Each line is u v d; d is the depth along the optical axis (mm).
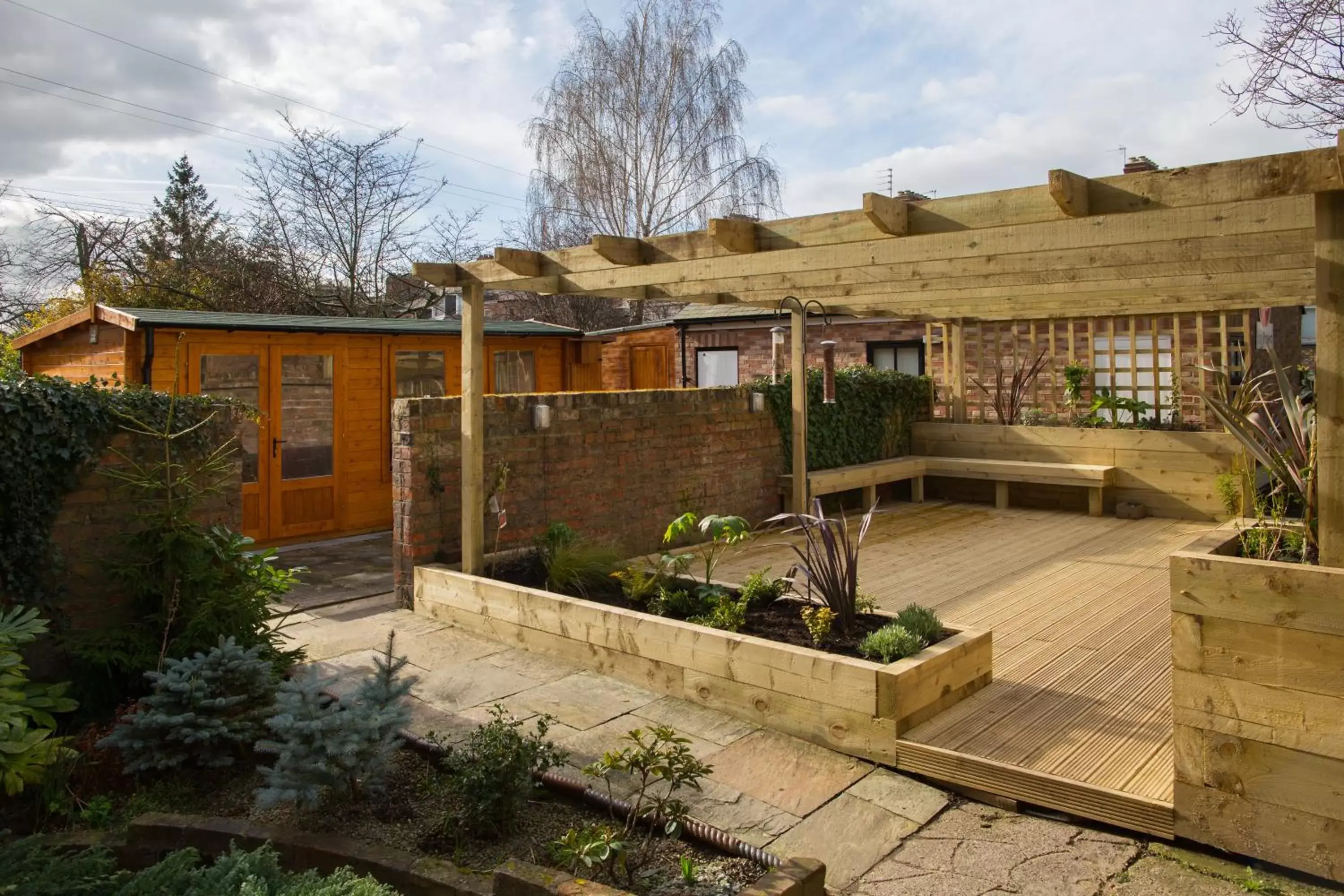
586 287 5816
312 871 2545
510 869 2529
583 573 5527
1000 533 8625
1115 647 4879
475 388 5801
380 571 7602
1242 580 2729
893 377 10836
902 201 3701
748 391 8641
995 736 3621
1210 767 2826
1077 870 2818
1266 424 3682
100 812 3328
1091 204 3232
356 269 19375
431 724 4039
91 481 4590
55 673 4465
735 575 6609
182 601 4488
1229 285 6773
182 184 28266
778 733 3971
